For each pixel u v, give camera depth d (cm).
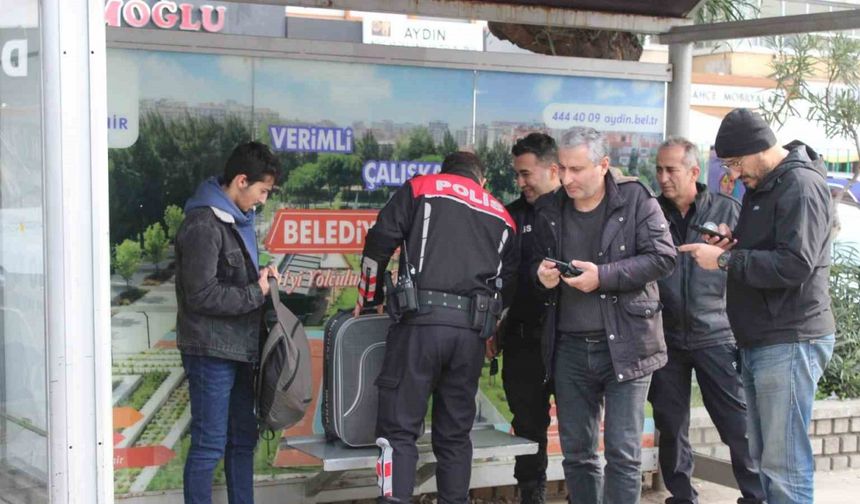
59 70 312
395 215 444
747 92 1206
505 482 551
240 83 488
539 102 549
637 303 434
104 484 324
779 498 413
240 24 1388
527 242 491
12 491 364
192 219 432
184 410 479
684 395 495
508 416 549
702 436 634
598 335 437
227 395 444
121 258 469
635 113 570
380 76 514
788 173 404
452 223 443
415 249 441
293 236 504
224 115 486
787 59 795
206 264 426
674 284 485
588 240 442
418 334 436
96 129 319
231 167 441
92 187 319
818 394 708
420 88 523
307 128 502
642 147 572
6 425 368
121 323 470
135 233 471
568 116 555
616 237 436
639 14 548
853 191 1023
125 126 469
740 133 410
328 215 509
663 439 499
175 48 475
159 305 475
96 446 323
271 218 499
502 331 503
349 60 506
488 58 534
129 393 472
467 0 505
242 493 465
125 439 472
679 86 572
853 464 671
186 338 438
